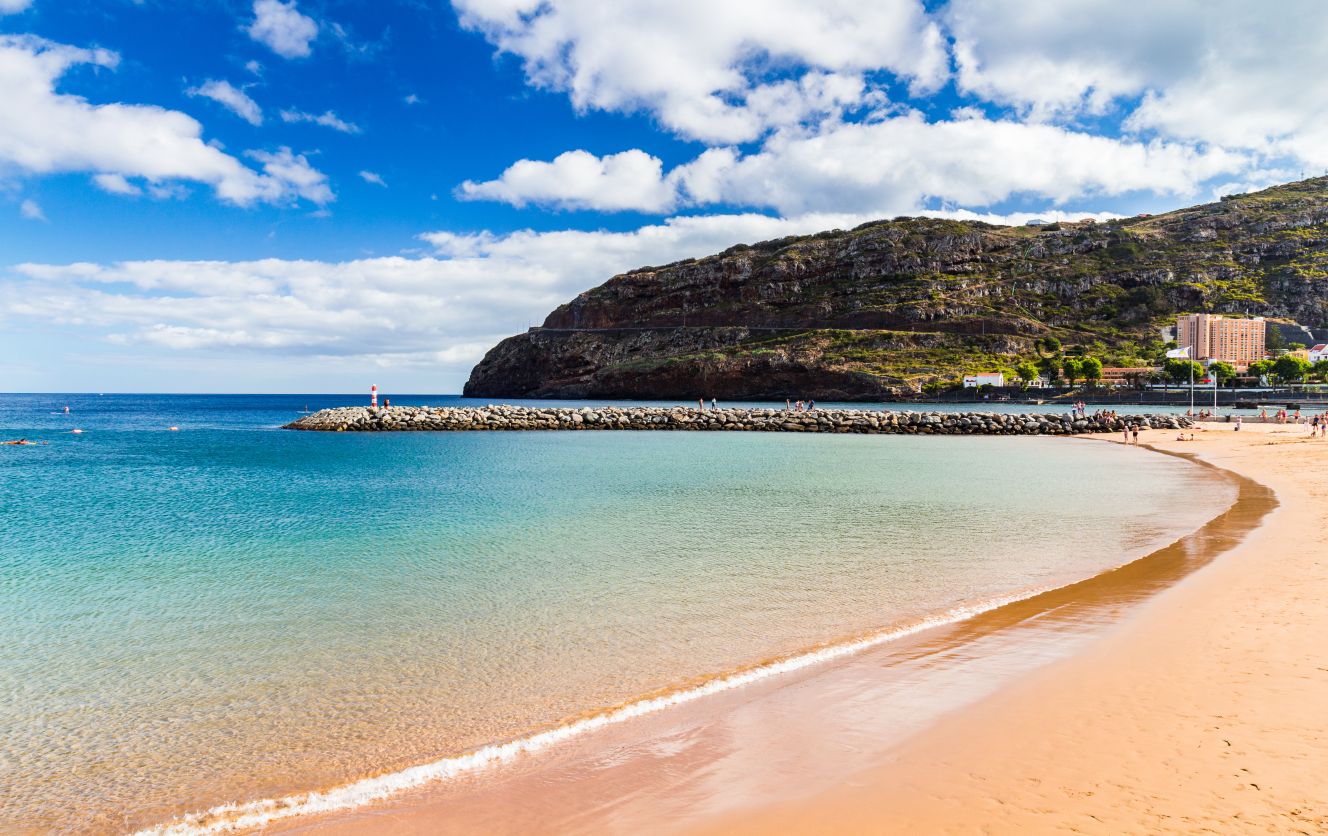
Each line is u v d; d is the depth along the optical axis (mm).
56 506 25781
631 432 75000
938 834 4988
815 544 17578
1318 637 8914
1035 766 5945
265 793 6336
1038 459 43562
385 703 8266
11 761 7055
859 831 5094
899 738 6703
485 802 5965
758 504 24828
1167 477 32688
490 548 17406
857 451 50844
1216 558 14469
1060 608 11195
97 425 99938
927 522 20828
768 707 7703
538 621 11391
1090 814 5137
